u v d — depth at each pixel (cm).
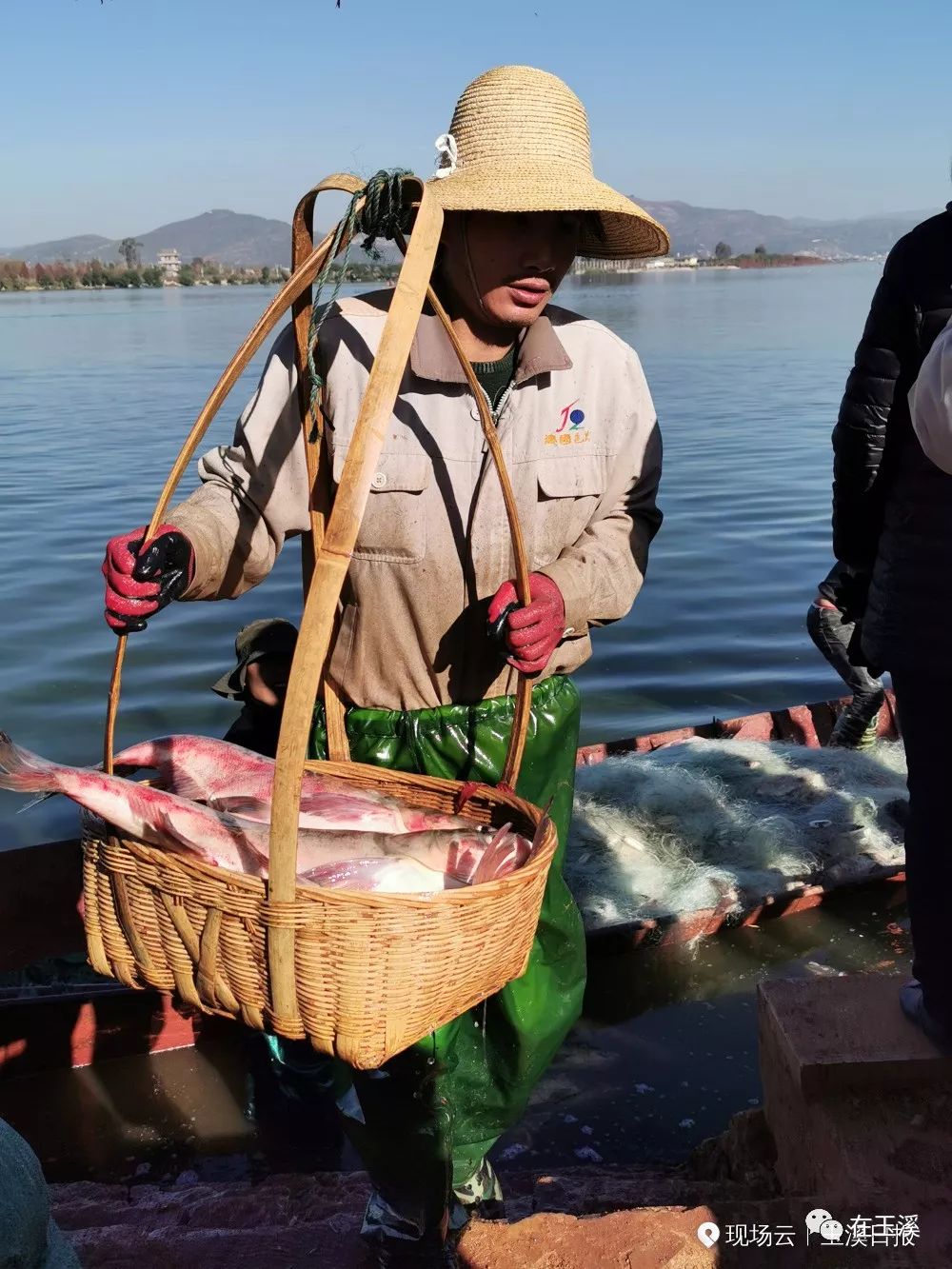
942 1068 263
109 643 809
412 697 257
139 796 211
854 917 438
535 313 242
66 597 908
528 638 223
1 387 2627
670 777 505
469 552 248
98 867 213
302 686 180
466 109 246
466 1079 252
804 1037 271
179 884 197
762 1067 298
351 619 255
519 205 224
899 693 263
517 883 204
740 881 441
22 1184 149
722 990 402
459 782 251
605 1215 248
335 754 262
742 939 427
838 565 529
